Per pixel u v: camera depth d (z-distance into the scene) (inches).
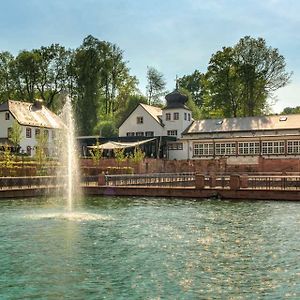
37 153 2073.1
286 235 824.9
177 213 1122.0
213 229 889.5
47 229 887.7
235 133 2733.8
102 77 3444.9
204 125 2928.2
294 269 598.2
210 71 3363.7
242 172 2516.0
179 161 2630.4
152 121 3031.5
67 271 586.2
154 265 616.7
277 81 3297.2
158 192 1558.8
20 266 609.0
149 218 1037.2
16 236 814.5
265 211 1149.1
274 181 1560.0
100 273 577.9
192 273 579.2
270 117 2765.7
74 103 3435.0
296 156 2486.5
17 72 3459.6
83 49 3417.8
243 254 679.1
